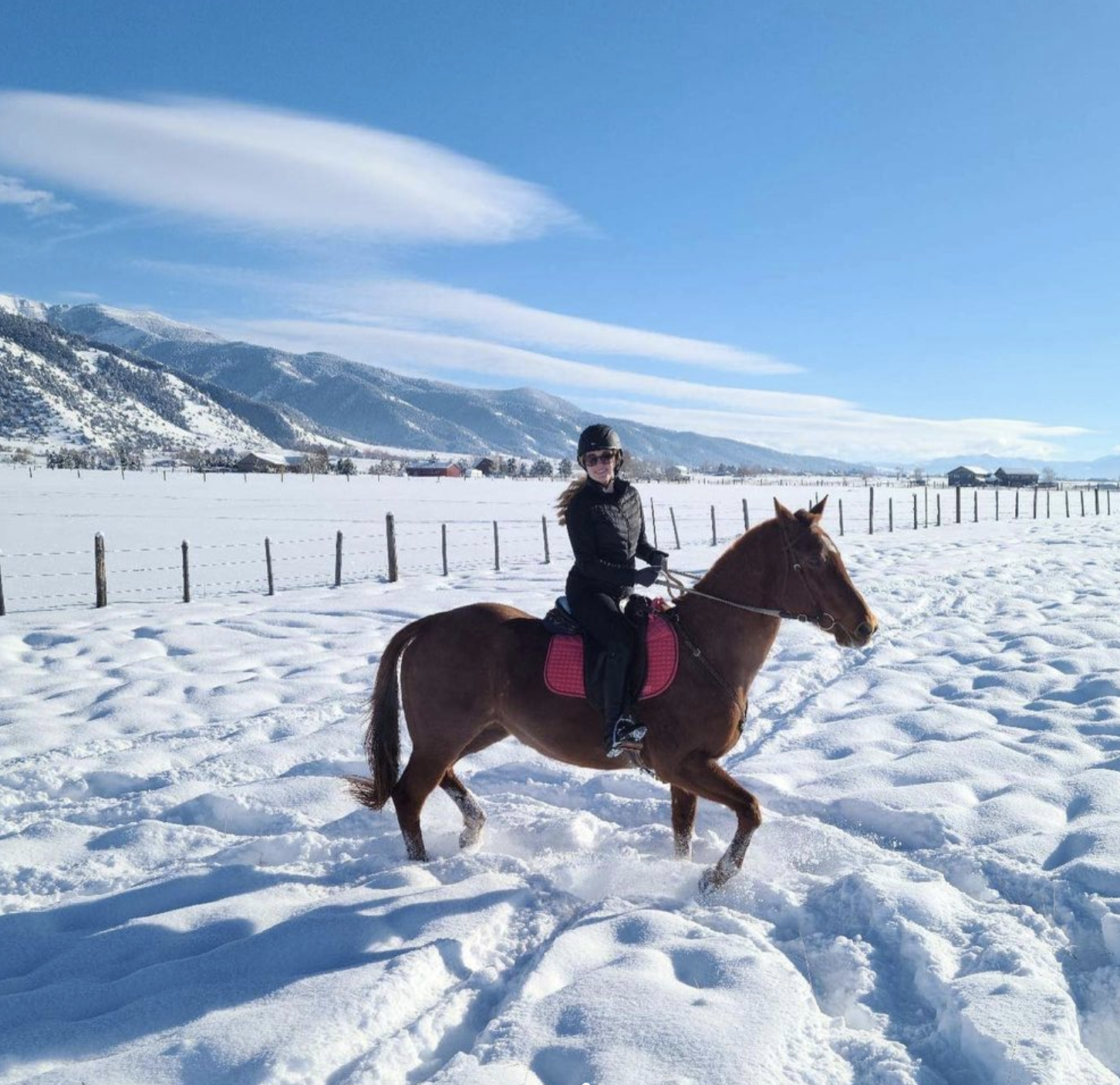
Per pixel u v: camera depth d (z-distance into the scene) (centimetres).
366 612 1413
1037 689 840
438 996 377
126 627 1306
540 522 3694
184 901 475
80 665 1062
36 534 3008
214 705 865
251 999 359
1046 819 528
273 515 4038
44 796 646
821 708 823
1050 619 1212
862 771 632
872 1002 362
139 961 405
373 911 431
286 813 597
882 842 537
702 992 354
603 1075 296
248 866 504
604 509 492
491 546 2677
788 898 448
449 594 1590
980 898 455
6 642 1186
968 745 666
